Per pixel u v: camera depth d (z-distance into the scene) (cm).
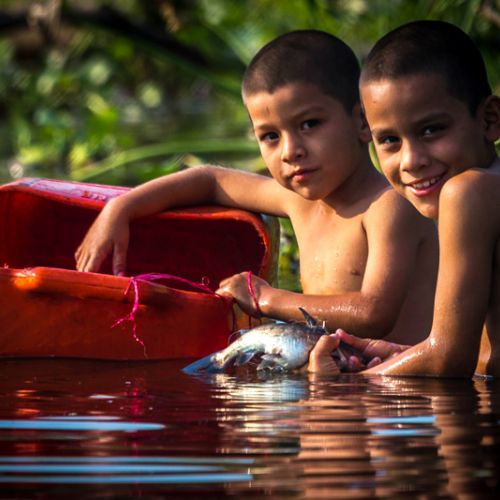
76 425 556
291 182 929
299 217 993
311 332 802
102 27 2186
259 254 1076
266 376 759
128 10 2441
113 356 883
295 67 911
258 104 924
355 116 933
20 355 870
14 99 3125
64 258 1109
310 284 968
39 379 742
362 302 873
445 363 755
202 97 3722
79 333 877
